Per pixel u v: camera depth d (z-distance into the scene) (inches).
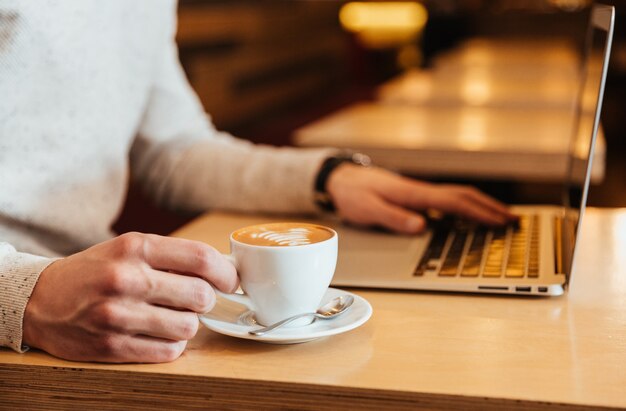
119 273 25.4
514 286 32.2
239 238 27.7
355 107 101.6
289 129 175.6
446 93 107.2
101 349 25.7
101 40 41.1
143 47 45.9
